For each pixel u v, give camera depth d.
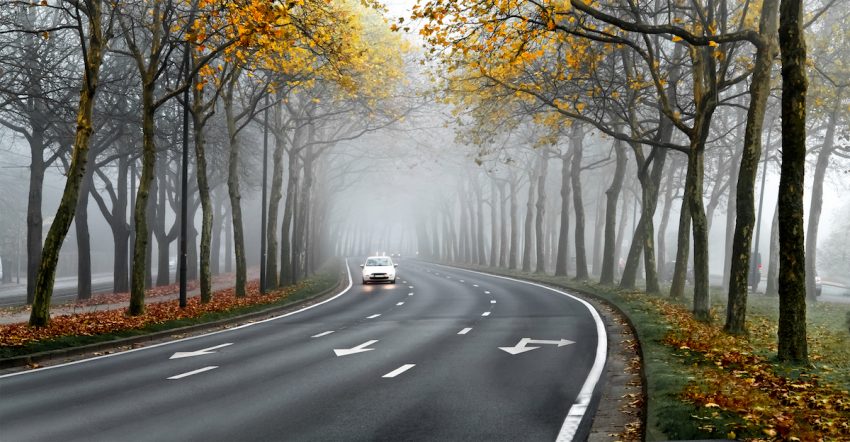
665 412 7.30
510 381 10.44
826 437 6.36
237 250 28.50
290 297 29.06
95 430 7.64
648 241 27.34
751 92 15.09
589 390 9.72
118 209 37.38
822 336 16.97
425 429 7.56
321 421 7.95
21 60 25.08
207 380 10.84
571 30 16.39
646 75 26.27
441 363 12.26
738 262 15.39
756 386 8.94
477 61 18.33
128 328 17.34
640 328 15.30
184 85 21.06
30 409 8.86
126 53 21.16
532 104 26.91
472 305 25.81
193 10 19.98
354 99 32.62
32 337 14.75
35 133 30.62
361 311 24.61
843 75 24.77
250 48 20.42
